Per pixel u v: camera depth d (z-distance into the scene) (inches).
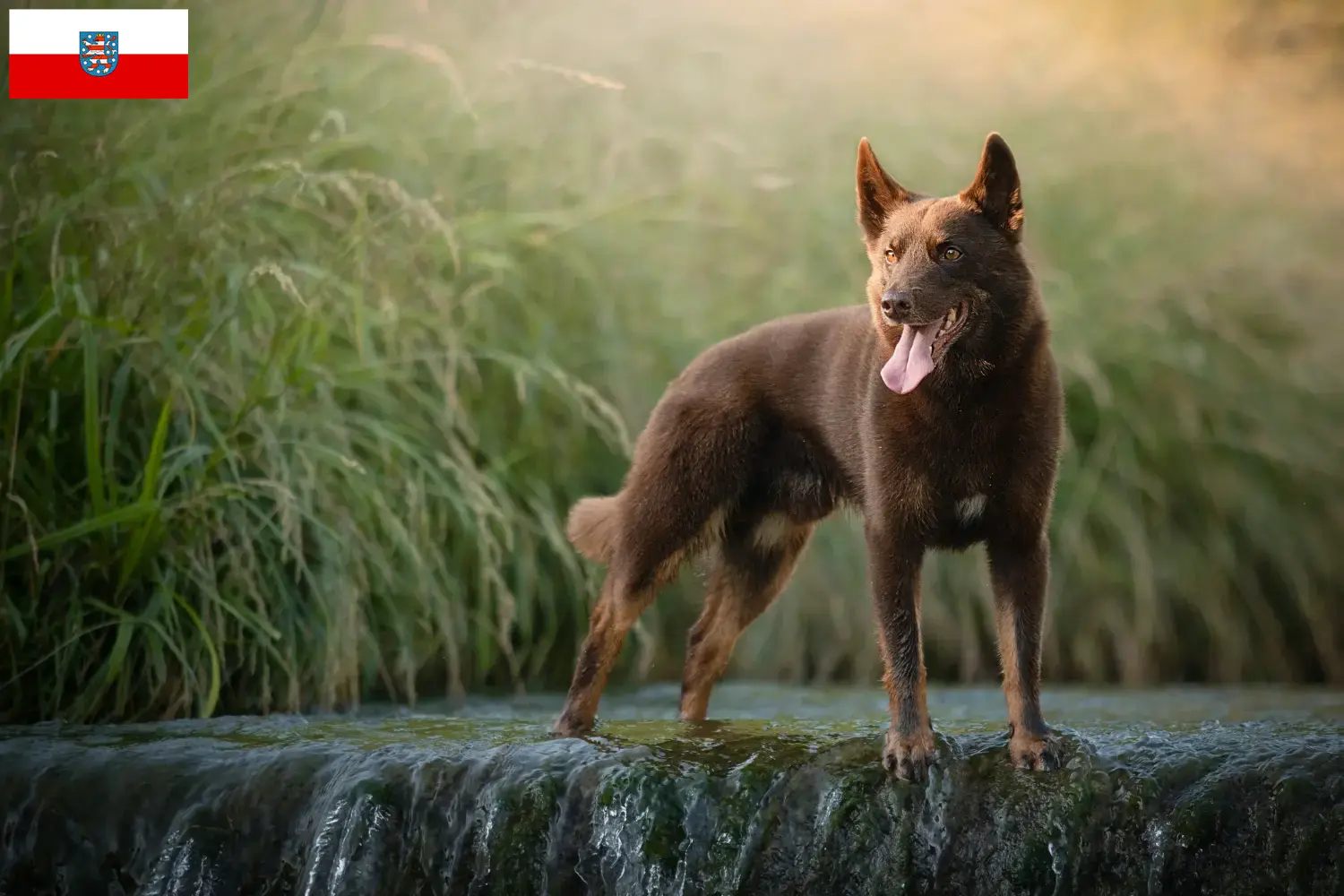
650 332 369.7
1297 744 177.2
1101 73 472.7
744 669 343.3
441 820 183.0
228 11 372.2
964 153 424.2
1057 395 196.5
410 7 404.5
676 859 174.2
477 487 300.0
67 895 188.2
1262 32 522.3
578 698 222.4
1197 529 359.9
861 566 348.8
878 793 177.2
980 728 214.4
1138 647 343.6
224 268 298.4
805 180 411.2
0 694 249.9
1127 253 400.8
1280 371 378.6
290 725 241.0
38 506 259.9
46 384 267.3
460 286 350.9
